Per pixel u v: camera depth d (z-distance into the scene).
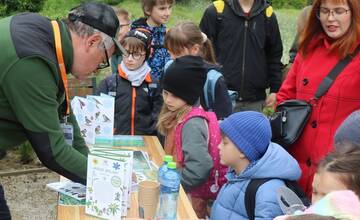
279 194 2.04
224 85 3.18
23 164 4.85
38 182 4.56
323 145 2.55
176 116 2.70
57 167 1.99
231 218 2.25
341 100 2.51
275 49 4.29
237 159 2.29
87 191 2.04
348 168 1.45
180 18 9.60
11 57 1.84
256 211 2.11
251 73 4.19
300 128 2.62
